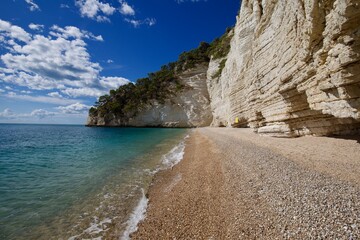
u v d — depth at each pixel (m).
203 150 17.23
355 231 3.77
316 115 11.64
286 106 13.07
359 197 4.85
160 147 23.25
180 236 5.26
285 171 7.45
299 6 9.23
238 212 5.61
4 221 6.80
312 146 10.59
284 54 11.85
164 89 79.44
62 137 45.72
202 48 83.25
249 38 30.41
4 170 14.41
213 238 4.84
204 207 6.46
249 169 8.72
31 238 5.86
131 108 82.44
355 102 6.80
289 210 4.90
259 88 17.23
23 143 33.00
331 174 6.59
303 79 9.84
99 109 96.69
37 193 9.34
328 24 7.20
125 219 6.69
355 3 5.46
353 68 6.34
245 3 31.42
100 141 33.31
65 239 5.78
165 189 9.01
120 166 14.06
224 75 46.75
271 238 4.23
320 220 4.27
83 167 14.53
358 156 8.05
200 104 73.12
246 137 19.22
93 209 7.52
